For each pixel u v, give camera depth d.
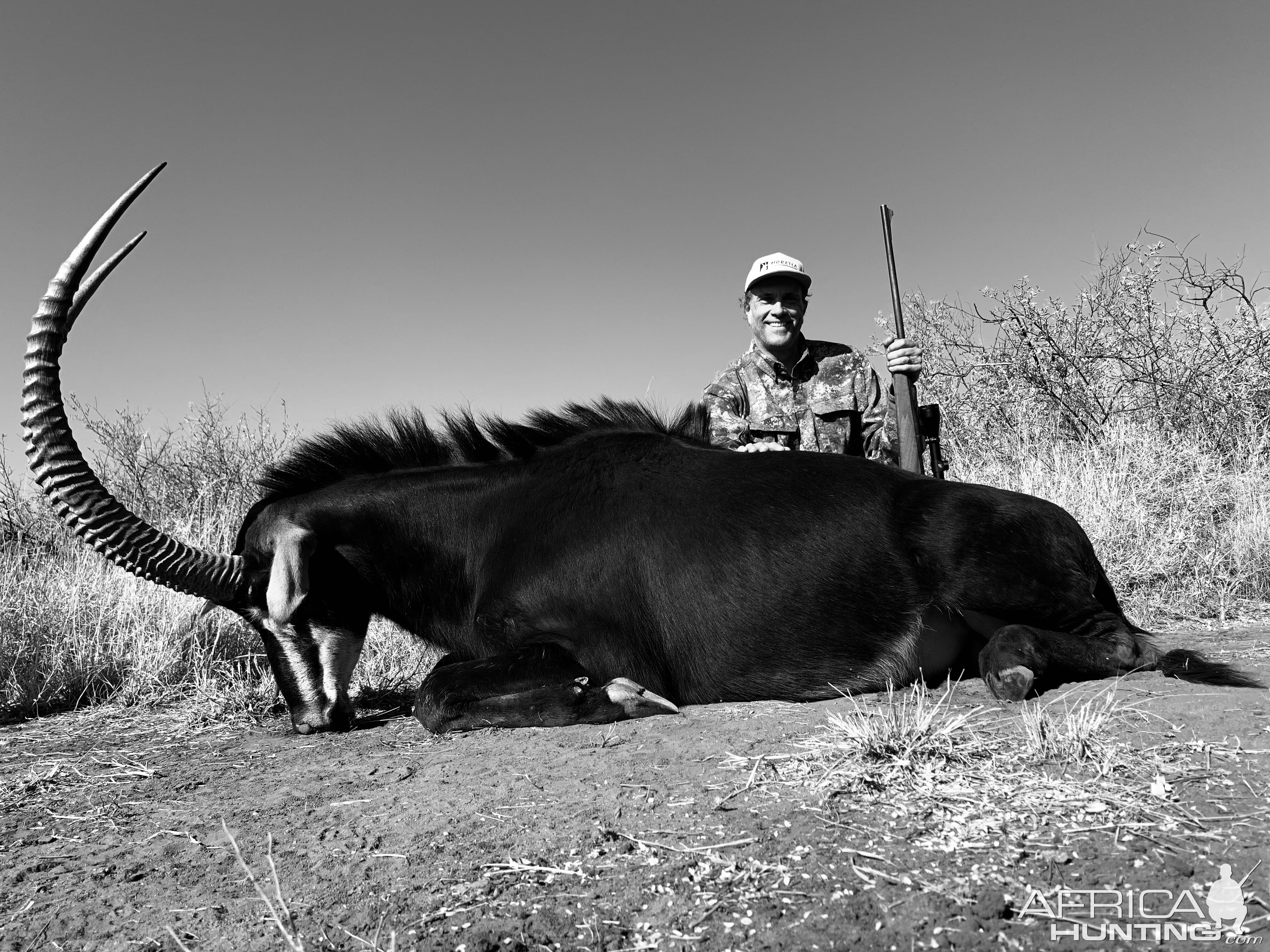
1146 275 10.19
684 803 2.67
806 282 5.89
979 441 10.33
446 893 2.22
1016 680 3.52
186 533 7.35
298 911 2.21
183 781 3.49
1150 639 5.06
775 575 3.96
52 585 6.44
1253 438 8.70
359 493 4.46
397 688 5.11
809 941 1.87
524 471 4.50
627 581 4.07
